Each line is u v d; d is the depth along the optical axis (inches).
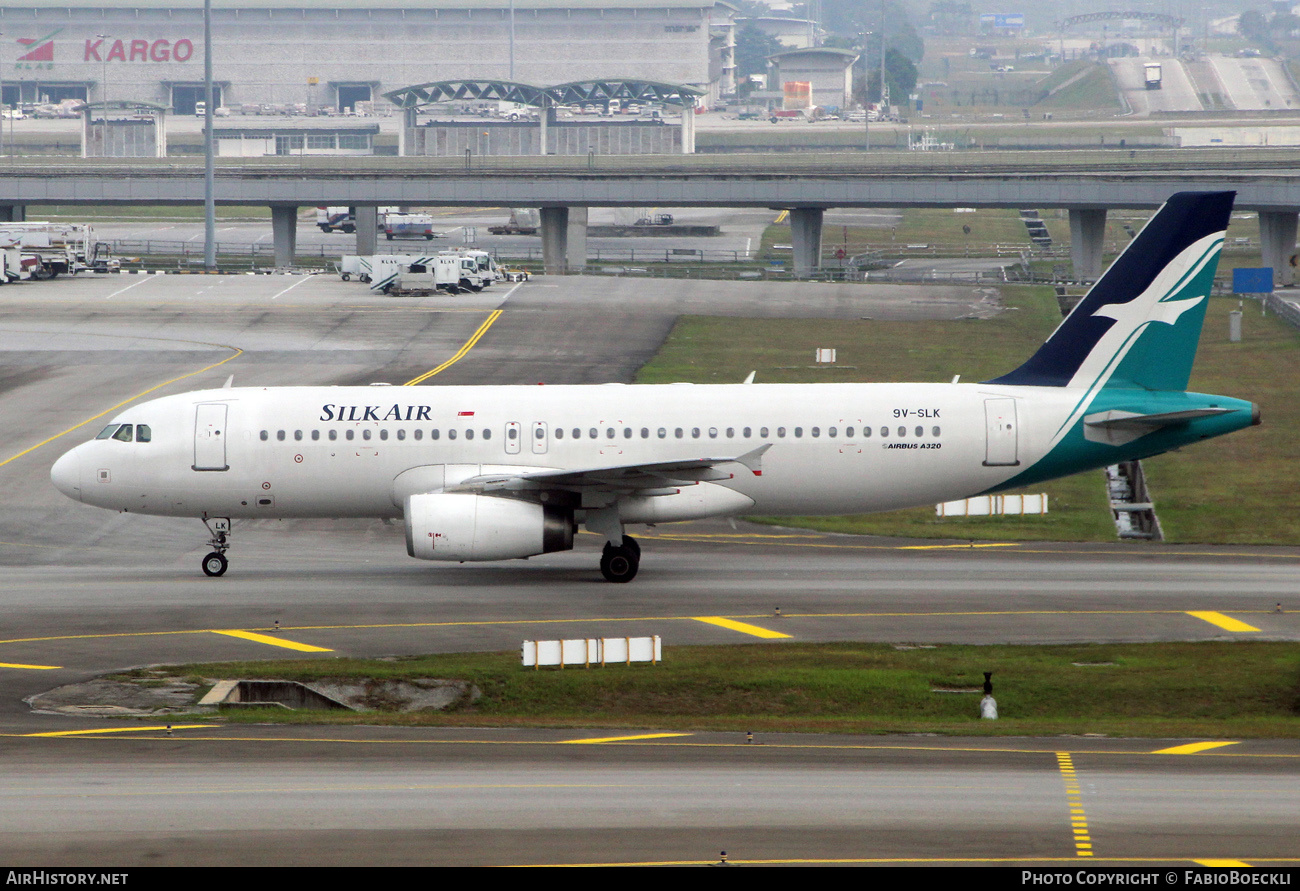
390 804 3617.1
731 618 6117.1
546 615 6156.5
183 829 3435.0
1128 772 3922.2
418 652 5536.4
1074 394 7012.8
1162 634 5816.9
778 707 4968.0
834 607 6323.8
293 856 3262.8
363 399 7057.1
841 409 6988.2
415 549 6579.7
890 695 5019.7
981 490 7047.2
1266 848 3324.3
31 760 4020.7
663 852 3289.9
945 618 6102.4
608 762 4023.1
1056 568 7234.3
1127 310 6973.4
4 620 6023.6
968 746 4247.0
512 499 6678.2
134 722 4525.1
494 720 4621.1
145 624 5969.5
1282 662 5329.7
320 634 5807.1
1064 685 5088.6
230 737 4311.0
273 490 6983.3
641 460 6924.2
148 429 6988.2
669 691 5083.7
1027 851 3302.2
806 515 7160.4
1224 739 4357.8
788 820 3503.9
